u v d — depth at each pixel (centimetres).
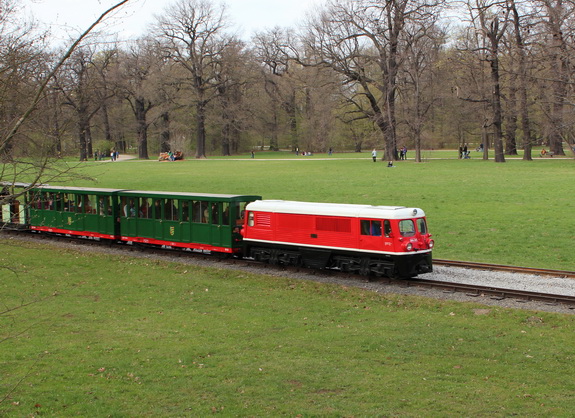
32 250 2919
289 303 1945
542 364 1344
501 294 1892
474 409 1108
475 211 3584
